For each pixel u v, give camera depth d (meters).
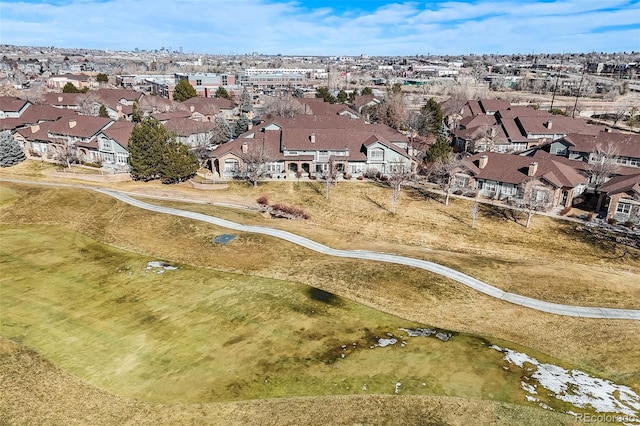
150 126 80.69
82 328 38.69
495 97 189.75
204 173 87.44
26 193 71.06
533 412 29.50
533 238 61.19
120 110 132.62
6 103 119.88
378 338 37.88
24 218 63.19
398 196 75.50
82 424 28.77
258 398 30.88
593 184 77.19
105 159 92.06
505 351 36.47
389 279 47.59
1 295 43.34
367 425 28.50
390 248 56.47
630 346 37.47
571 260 55.75
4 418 29.00
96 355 35.31
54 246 54.91
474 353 35.97
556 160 80.12
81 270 49.12
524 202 70.81
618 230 62.56
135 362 34.53
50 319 39.81
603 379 33.44
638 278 50.09
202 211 66.50
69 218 63.59
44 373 33.09
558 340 38.38
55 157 92.56
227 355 35.41
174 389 31.72
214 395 31.14
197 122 110.25
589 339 38.47
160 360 34.81
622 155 81.50
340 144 87.25
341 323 40.03
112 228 60.56
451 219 67.19
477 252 58.09
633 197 63.16
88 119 98.25
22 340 36.72
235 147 86.44
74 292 44.53
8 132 93.50
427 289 45.91
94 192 73.25
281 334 38.19
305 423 28.73
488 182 75.81
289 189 79.00
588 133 105.81
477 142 101.31
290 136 87.50
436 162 80.06
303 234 60.09
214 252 54.00
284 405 30.23
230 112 147.75
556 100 184.50
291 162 85.62
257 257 53.03
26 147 101.19
